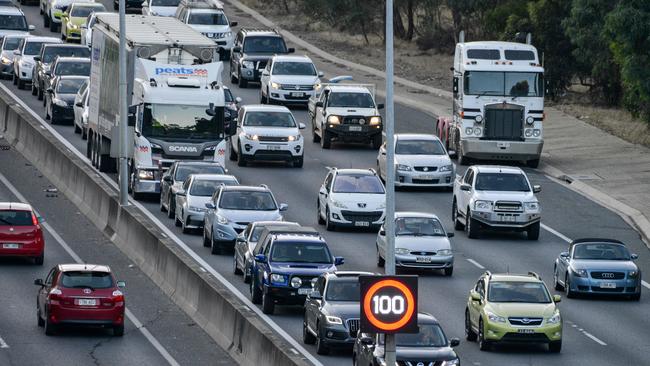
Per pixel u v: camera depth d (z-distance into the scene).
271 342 85.31
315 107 177.88
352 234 132.62
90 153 159.75
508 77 161.88
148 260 119.38
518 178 133.62
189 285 107.19
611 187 152.88
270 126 161.38
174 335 99.94
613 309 108.19
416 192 151.12
